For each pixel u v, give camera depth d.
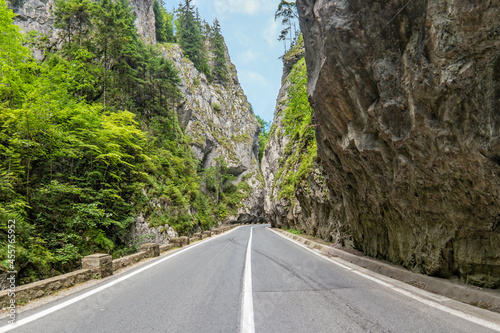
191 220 27.33
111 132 16.69
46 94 13.68
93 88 22.86
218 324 3.41
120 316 3.76
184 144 40.00
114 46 25.81
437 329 3.11
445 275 5.10
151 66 31.30
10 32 13.59
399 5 4.51
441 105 4.05
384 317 3.55
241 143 68.62
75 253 12.98
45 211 13.82
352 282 5.69
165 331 3.20
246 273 6.79
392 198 6.29
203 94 60.41
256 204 64.56
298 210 24.53
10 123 12.09
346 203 9.86
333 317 3.59
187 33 64.44
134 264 8.51
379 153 6.11
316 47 7.55
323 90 7.24
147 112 31.77
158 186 24.02
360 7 5.19
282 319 3.55
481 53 3.37
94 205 14.71
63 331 3.23
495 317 3.40
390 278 6.07
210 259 9.31
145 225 19.89
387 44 4.98
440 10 3.70
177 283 5.82
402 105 4.86
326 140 9.25
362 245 9.30
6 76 13.18
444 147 4.18
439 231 5.10
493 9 3.10
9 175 11.49
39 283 4.80
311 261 8.66
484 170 3.71
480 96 3.51
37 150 13.32
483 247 4.34
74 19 27.36
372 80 5.60
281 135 47.28
